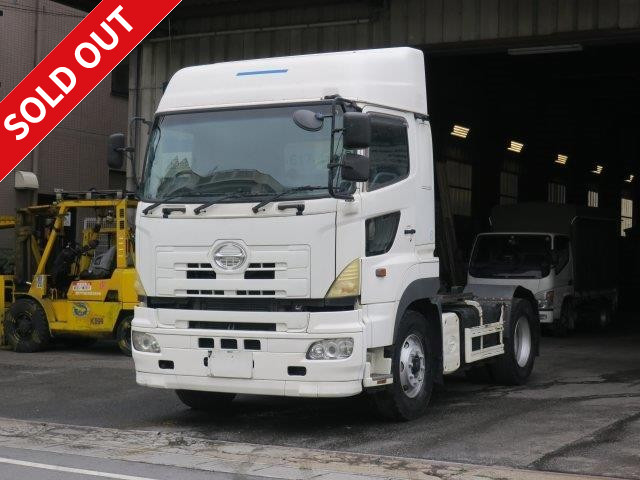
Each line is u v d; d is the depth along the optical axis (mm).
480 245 20406
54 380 13109
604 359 15711
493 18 16297
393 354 9188
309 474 7477
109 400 11430
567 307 20219
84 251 16328
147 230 9156
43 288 16344
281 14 18375
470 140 27000
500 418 9945
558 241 20047
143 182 9359
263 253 8625
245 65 9281
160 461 7980
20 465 7793
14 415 10453
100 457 8156
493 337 11922
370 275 8742
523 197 31922
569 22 15664
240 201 8734
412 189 9539
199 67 9531
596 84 26047
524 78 24875
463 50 17125
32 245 17031
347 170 8406
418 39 16969
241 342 8688
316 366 8461
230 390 8773
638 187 39531
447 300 10742
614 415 10062
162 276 9047
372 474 7457
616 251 24125
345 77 8922
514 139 30312
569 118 29859
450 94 24000
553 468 7652
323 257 8484
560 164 34969
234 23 18844
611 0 15359
